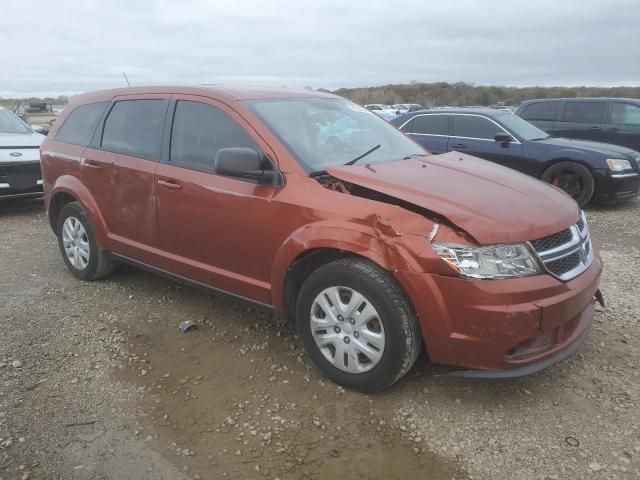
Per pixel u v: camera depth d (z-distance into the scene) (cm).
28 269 548
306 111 404
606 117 1132
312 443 282
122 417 304
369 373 310
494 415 304
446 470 264
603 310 439
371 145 405
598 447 278
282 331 405
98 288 491
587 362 358
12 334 398
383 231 292
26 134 888
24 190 793
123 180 437
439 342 286
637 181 864
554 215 308
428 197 300
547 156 882
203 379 341
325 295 322
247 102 383
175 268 413
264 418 302
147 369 353
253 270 361
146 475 260
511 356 285
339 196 316
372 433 290
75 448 278
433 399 319
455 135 962
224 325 416
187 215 390
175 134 411
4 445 278
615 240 678
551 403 314
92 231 483
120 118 461
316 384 334
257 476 260
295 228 327
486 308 273
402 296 292
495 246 277
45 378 341
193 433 290
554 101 1202
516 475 260
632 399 317
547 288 281
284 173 342
